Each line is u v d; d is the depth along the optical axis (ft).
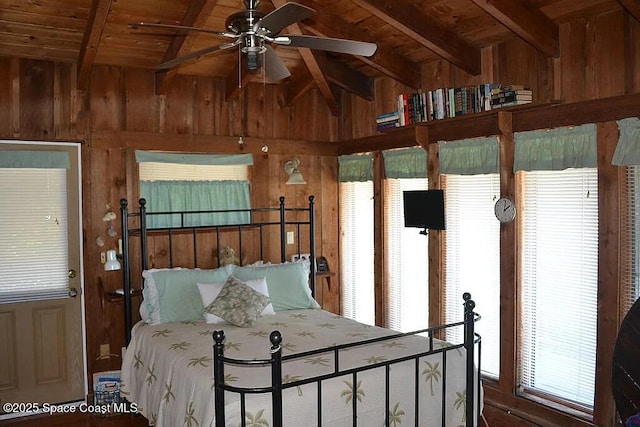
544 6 11.05
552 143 11.57
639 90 10.16
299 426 8.13
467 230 13.94
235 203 16.78
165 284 13.02
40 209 13.87
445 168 14.10
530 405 12.28
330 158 18.49
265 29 8.38
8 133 13.37
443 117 13.60
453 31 12.83
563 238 11.83
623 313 10.55
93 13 11.21
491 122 12.85
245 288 12.83
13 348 13.58
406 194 15.21
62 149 14.11
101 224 14.62
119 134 14.79
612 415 10.69
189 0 12.14
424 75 14.97
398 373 9.23
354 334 11.53
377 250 16.78
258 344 10.81
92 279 14.51
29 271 13.78
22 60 13.55
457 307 14.25
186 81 15.85
